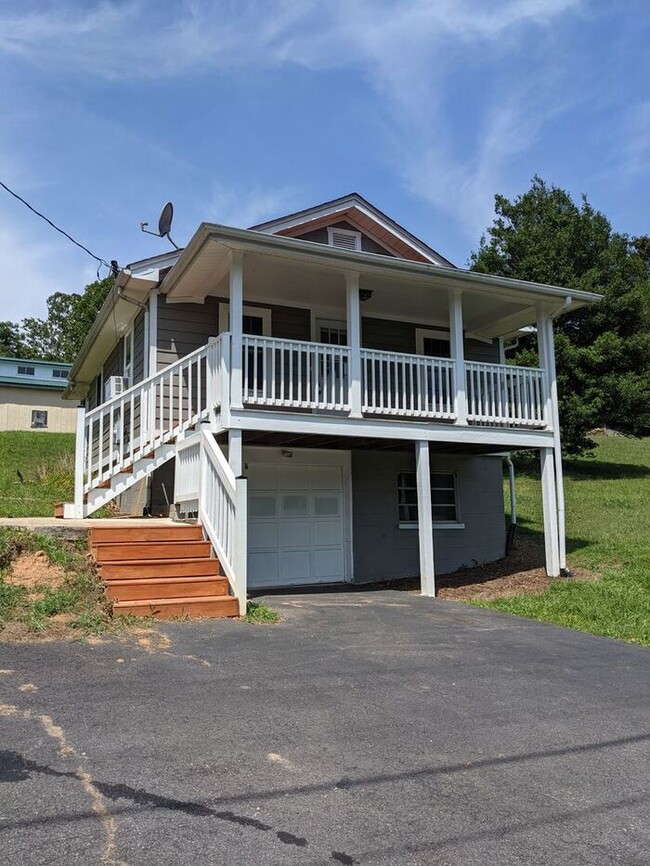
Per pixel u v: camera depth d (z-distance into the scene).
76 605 6.16
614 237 26.05
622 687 5.28
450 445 11.20
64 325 52.31
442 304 11.69
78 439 8.86
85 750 3.52
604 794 3.32
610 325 24.09
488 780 3.43
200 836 2.75
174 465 10.45
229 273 9.77
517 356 22.58
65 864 2.50
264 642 5.98
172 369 9.70
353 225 12.24
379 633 6.71
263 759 3.54
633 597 9.22
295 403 9.05
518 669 5.65
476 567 12.74
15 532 7.30
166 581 6.87
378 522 12.12
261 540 11.08
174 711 4.15
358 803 3.11
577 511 17.31
